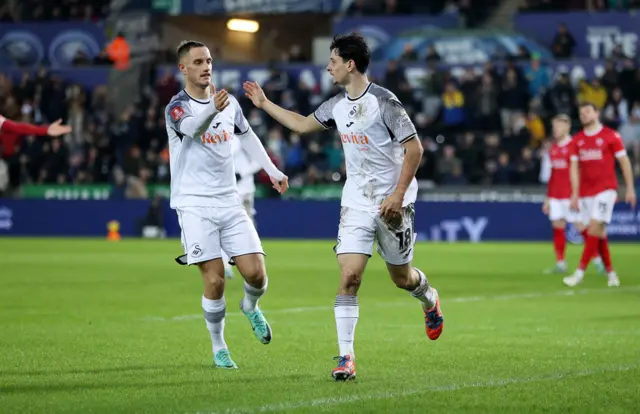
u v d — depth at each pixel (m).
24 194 81.00
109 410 14.97
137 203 79.06
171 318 28.06
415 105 77.62
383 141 18.41
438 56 79.94
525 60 78.44
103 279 41.81
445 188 74.94
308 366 19.45
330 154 77.88
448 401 15.65
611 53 80.69
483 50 81.19
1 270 46.56
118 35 85.50
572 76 77.69
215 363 19.42
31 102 81.94
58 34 89.81
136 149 79.31
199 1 88.69
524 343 22.80
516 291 36.72
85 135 82.25
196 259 19.42
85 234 79.81
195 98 19.67
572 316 28.56
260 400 15.74
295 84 80.50
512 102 75.69
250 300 20.31
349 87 18.55
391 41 83.31
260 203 77.62
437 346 22.30
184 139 19.70
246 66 82.38
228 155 19.88
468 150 75.00
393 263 19.17
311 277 43.06
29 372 18.70
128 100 84.44
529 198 73.75
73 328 25.66
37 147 81.19
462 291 36.69
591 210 38.84
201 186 19.70
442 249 64.38
